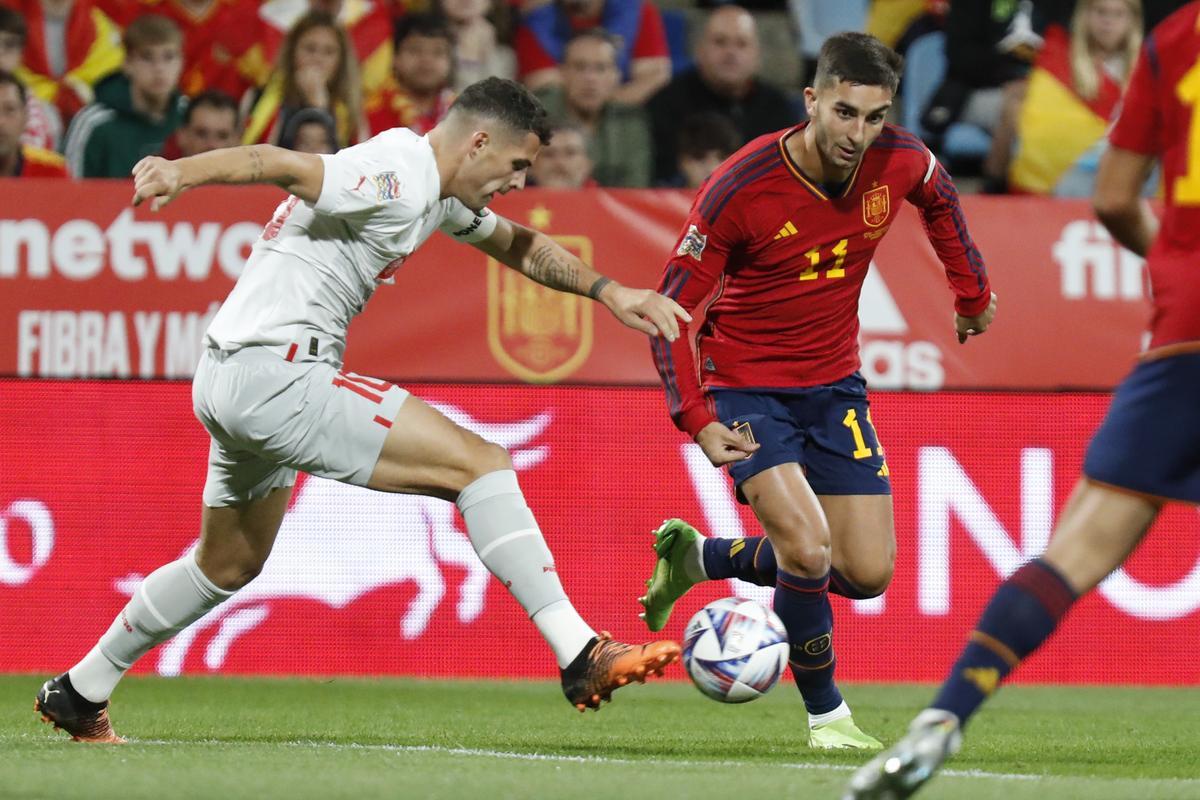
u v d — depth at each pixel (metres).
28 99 33.50
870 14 36.47
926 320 28.08
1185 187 12.41
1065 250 28.14
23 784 13.07
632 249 27.62
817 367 18.95
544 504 28.02
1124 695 27.44
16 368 27.64
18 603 27.77
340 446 15.98
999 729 21.67
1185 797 13.36
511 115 16.11
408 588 28.05
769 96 35.06
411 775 13.92
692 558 21.25
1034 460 28.28
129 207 27.70
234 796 12.39
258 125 32.91
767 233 18.20
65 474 27.80
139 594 17.33
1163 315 12.36
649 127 34.50
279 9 34.56
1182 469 12.15
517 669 28.14
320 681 27.70
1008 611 11.98
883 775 11.12
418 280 27.69
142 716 21.58
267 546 17.47
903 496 28.22
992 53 35.28
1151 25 35.59
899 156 18.52
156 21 33.06
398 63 34.38
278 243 16.06
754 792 12.97
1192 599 28.58
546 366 27.95
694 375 18.02
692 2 36.59
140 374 27.78
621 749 17.67
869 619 28.33
